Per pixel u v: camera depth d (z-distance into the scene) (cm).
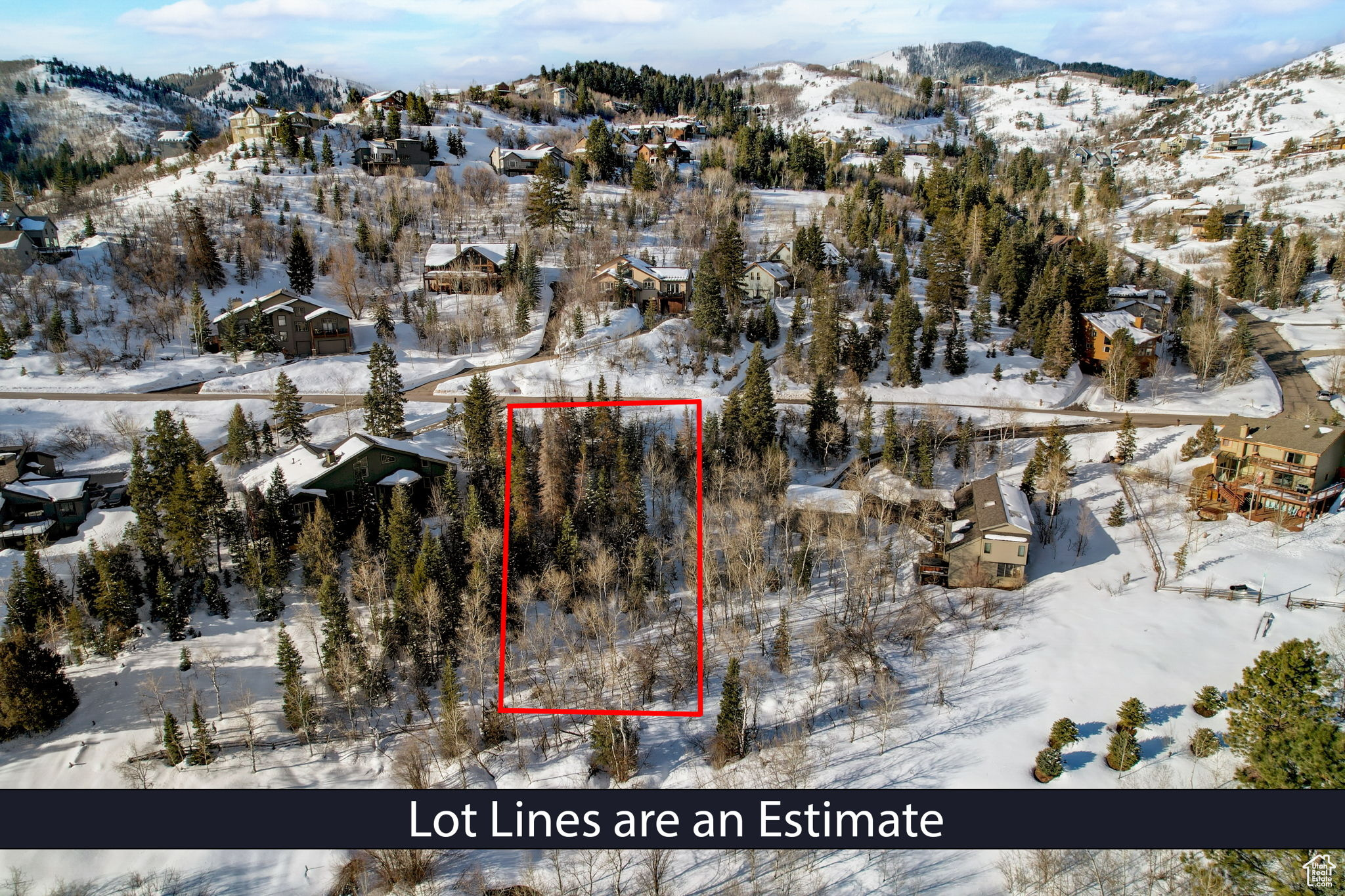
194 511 5200
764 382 6825
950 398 8475
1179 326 9625
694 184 15750
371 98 17462
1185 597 5078
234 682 4684
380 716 4556
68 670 4694
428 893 3509
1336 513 5775
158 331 9062
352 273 10431
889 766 4072
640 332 9681
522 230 12406
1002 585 5450
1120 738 3875
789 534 6056
